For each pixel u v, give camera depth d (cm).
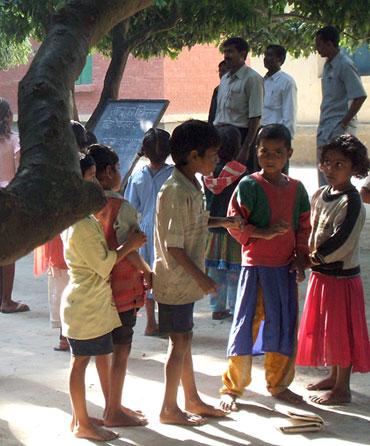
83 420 432
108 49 1134
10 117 725
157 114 808
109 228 442
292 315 468
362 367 477
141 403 486
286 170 732
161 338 625
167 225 422
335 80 892
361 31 951
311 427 443
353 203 467
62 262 585
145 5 227
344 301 474
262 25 989
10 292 714
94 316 418
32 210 163
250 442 429
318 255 466
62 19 212
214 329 650
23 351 597
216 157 436
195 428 447
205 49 2330
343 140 471
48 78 193
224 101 820
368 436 437
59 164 173
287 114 925
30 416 468
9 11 989
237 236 460
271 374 485
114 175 454
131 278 442
